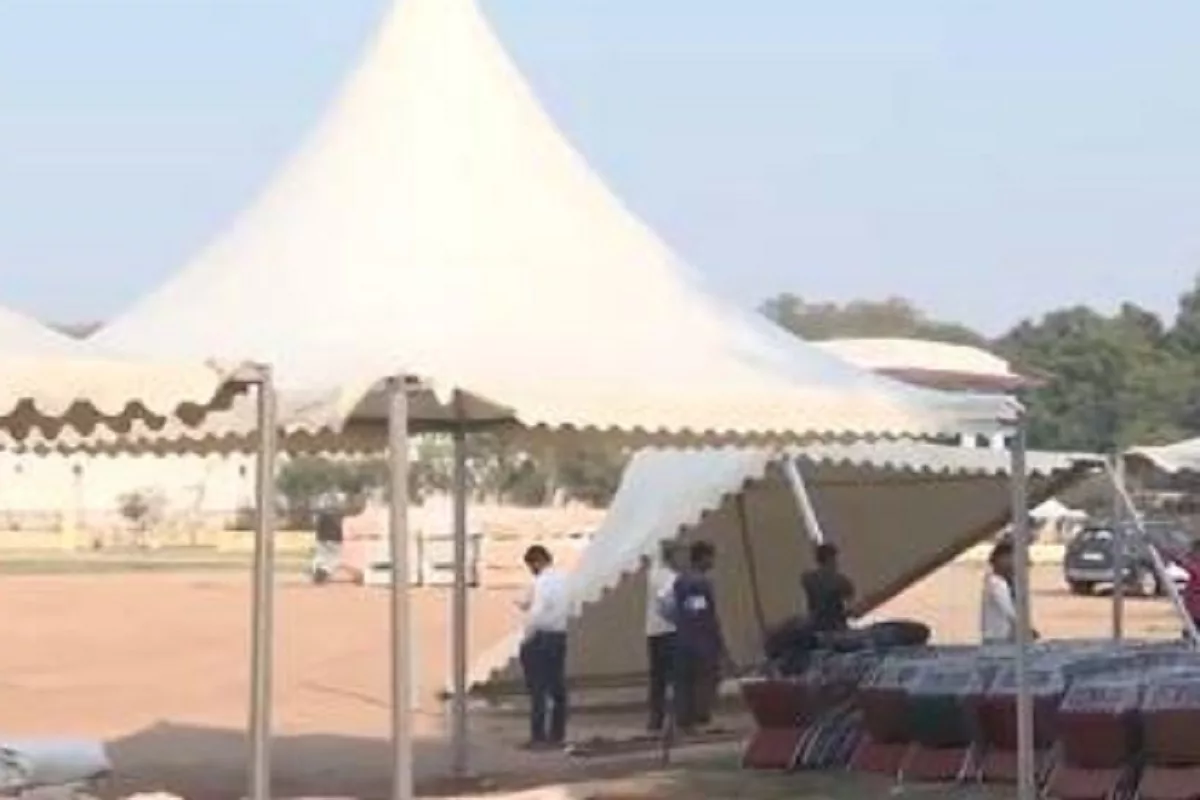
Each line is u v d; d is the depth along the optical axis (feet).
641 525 189.67
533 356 131.03
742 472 184.96
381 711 213.66
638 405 126.52
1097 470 190.90
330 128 151.43
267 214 148.15
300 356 129.49
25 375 92.58
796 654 160.15
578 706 201.77
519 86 155.02
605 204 151.43
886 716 149.18
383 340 130.21
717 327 143.23
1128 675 133.80
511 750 173.99
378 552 508.12
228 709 217.36
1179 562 251.39
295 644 309.01
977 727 143.54
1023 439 128.26
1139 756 131.75
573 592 187.11
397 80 151.84
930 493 201.36
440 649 282.77
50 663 277.64
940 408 131.95
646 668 204.13
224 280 143.13
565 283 142.10
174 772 160.35
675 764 162.50
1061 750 135.03
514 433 156.35
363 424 152.66
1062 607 380.78
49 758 134.72
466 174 147.43
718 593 204.13
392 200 145.07
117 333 139.03
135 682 249.34
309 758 170.91
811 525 182.09
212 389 99.66
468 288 138.82
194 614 378.32
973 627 310.65
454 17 154.81
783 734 156.87
